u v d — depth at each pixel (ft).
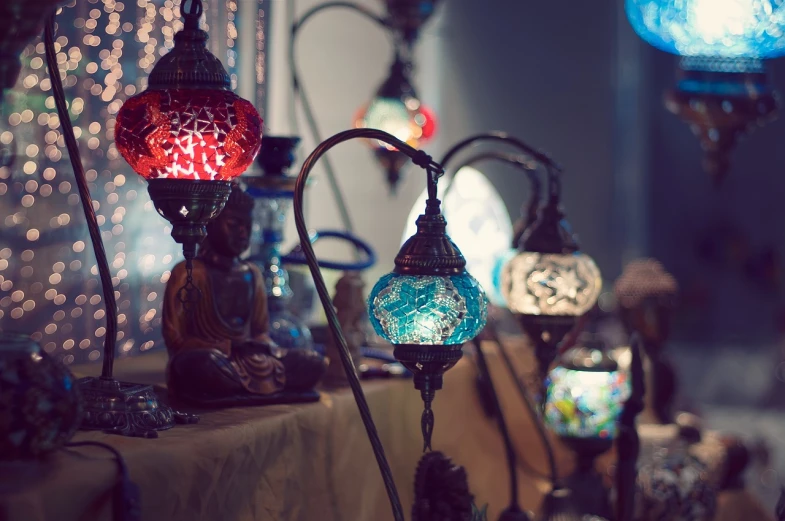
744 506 8.53
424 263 4.67
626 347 9.02
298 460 5.44
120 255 7.47
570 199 15.83
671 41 7.91
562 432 7.56
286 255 6.57
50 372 3.83
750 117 8.08
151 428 4.66
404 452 6.73
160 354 7.50
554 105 15.37
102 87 7.32
